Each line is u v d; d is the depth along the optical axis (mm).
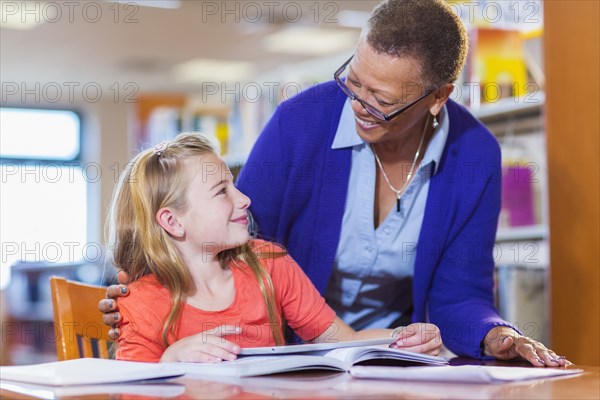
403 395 876
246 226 1468
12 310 5277
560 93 1906
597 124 1827
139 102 7316
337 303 1746
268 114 3531
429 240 1608
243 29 5309
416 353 1220
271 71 6602
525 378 1028
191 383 985
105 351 1542
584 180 1853
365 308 1757
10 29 5402
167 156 1438
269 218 1641
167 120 4441
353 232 1625
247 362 1096
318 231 1617
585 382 1004
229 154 3764
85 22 5199
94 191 7527
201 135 1522
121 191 1460
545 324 2703
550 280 1929
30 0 4730
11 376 1028
